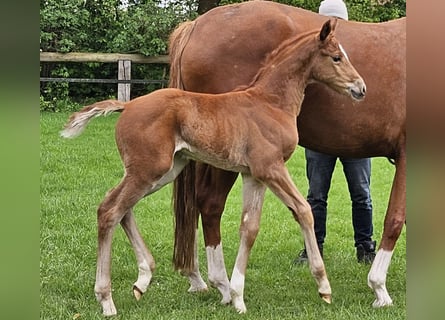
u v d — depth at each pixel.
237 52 3.97
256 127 3.69
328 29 3.74
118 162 8.86
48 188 7.26
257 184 3.79
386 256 4.02
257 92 3.79
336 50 3.77
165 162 3.54
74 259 4.93
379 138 4.05
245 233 3.79
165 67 15.38
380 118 3.99
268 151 3.68
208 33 4.04
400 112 3.99
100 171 8.27
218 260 4.10
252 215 3.79
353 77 3.76
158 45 14.70
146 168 3.53
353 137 4.05
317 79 3.84
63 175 7.92
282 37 3.97
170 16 15.05
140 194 3.57
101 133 11.22
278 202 7.31
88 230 5.73
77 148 9.69
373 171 9.52
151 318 3.71
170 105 3.57
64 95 14.63
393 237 4.00
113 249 5.21
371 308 3.95
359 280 4.68
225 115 3.66
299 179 8.50
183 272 4.23
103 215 3.57
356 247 5.27
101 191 7.21
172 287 4.41
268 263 5.08
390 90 3.97
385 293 4.03
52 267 4.68
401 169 4.03
